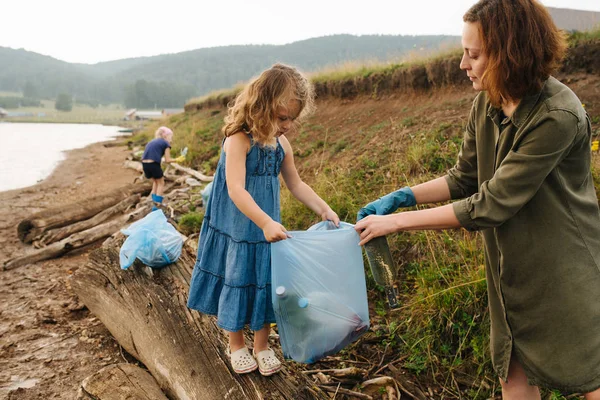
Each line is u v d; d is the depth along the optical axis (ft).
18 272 17.94
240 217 7.27
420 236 13.57
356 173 19.13
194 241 16.07
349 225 7.62
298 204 17.33
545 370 5.95
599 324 5.68
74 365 11.32
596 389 5.68
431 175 16.57
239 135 7.14
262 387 7.73
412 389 9.86
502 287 6.33
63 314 14.01
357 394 9.59
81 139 123.24
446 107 23.06
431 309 11.02
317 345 7.15
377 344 11.35
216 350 8.82
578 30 21.31
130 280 11.73
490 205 5.81
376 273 6.94
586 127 5.58
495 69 5.52
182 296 10.64
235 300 7.21
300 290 6.97
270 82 6.82
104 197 26.43
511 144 5.99
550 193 5.74
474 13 5.73
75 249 20.43
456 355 10.18
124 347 11.58
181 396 8.65
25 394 10.14
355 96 33.12
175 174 36.11
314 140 28.35
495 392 9.46
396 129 22.70
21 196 35.35
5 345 12.21
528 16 5.32
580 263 5.73
